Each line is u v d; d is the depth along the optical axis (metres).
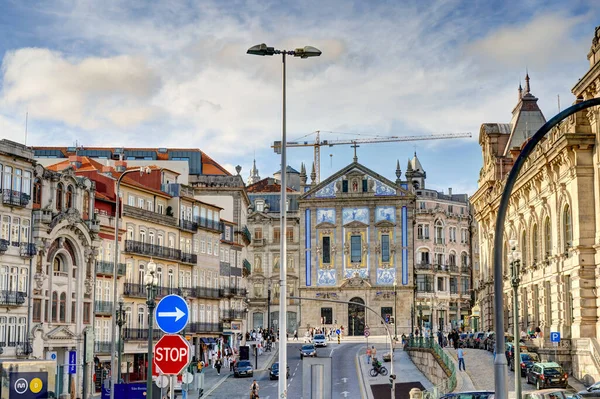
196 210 107.19
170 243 99.50
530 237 86.75
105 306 84.62
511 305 94.75
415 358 93.94
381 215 150.62
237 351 120.44
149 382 35.50
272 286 167.62
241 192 134.38
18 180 73.50
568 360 69.31
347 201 151.50
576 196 69.62
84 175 90.06
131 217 91.62
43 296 75.62
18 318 72.38
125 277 89.69
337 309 150.25
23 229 73.94
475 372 74.31
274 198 175.00
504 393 22.70
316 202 152.75
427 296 175.00
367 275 149.88
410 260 149.12
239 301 125.56
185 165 125.31
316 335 124.44
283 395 36.81
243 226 136.62
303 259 152.25
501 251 23.50
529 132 105.25
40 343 74.44
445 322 178.62
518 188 89.25
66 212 78.69
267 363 105.38
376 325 148.88
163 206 101.38
